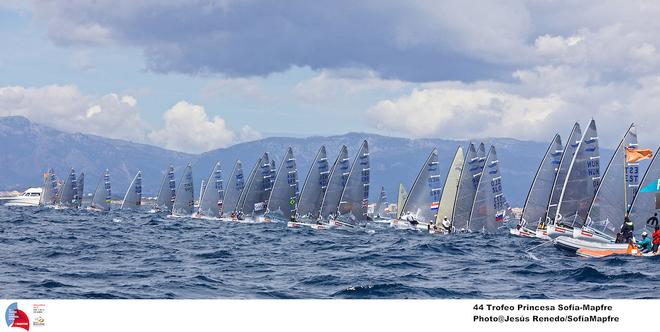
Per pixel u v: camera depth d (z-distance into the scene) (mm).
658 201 144500
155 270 115750
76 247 160500
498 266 128875
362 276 109875
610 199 152125
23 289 92000
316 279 106062
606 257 136750
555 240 154625
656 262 128375
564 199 185750
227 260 137875
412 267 128750
